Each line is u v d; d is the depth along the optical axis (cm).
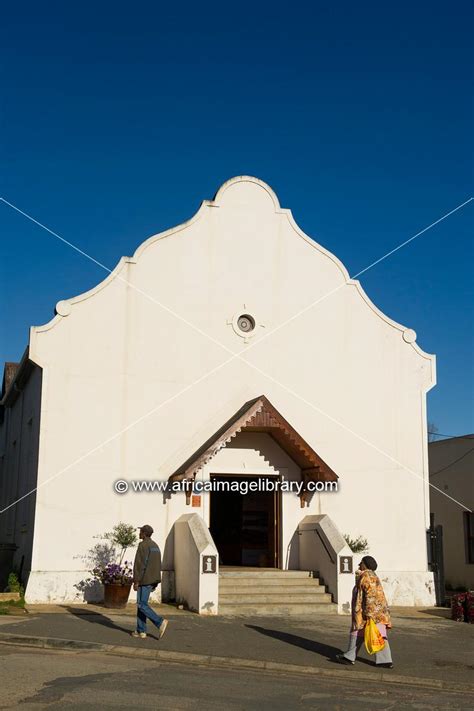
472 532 2753
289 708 963
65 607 1770
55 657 1230
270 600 1833
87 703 930
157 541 1927
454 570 2795
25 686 1010
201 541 1753
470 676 1202
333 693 1073
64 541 1855
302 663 1249
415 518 2128
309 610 1812
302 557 2028
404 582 2081
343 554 1853
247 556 2264
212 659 1259
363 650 1375
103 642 1345
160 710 912
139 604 1400
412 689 1137
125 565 1872
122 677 1090
